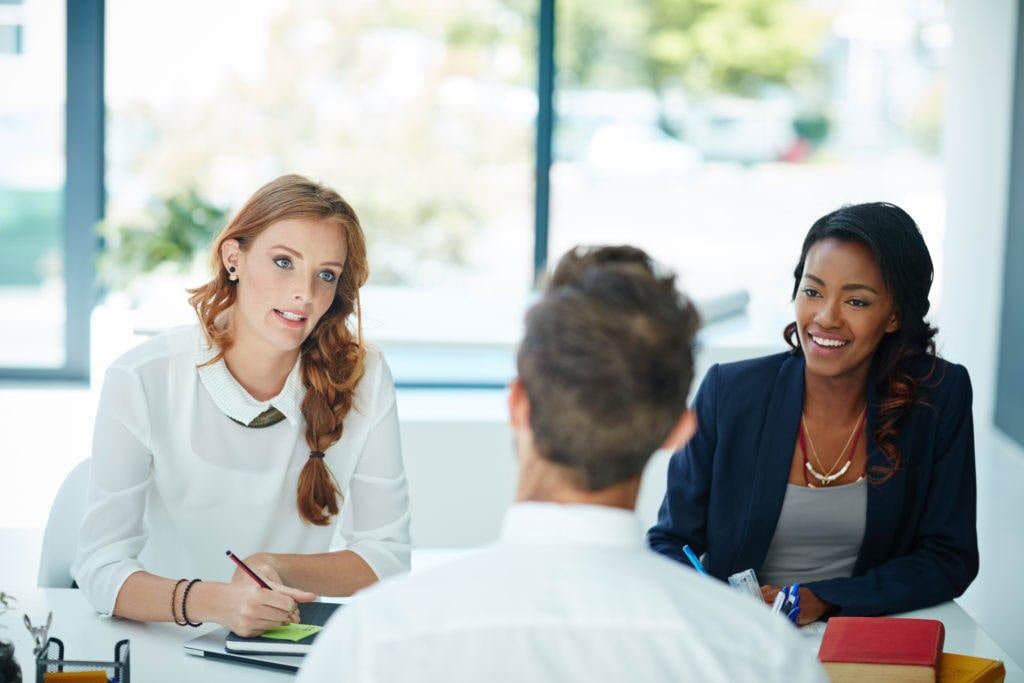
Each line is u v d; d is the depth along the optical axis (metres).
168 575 2.24
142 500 2.14
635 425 1.03
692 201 6.44
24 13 4.95
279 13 5.18
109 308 3.86
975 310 4.33
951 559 2.28
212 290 2.15
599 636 0.99
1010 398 4.01
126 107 5.07
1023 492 3.65
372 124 5.30
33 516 3.76
